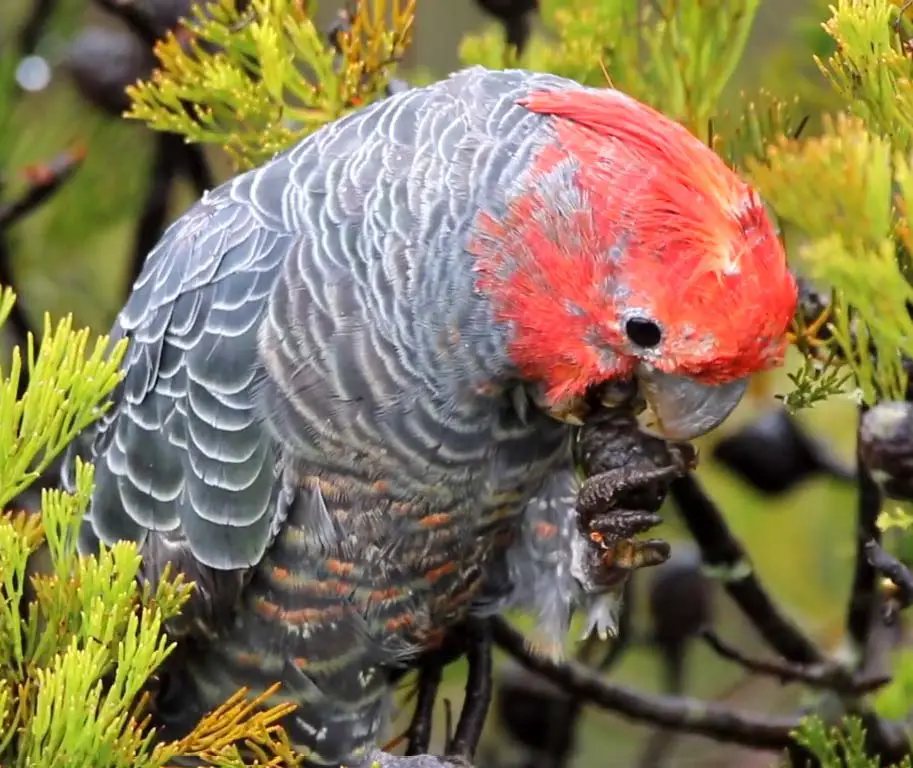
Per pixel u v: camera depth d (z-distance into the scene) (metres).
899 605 4.12
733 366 3.92
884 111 3.72
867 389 3.75
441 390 4.37
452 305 4.26
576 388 4.24
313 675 4.82
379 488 4.52
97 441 4.94
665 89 4.89
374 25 4.88
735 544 5.44
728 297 3.83
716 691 7.86
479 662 5.17
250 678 4.86
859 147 3.27
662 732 6.93
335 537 4.58
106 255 7.41
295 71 4.85
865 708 5.13
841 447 6.76
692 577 6.03
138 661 3.38
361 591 4.69
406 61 6.73
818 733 4.34
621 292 4.00
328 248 4.37
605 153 4.04
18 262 7.03
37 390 3.55
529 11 5.36
